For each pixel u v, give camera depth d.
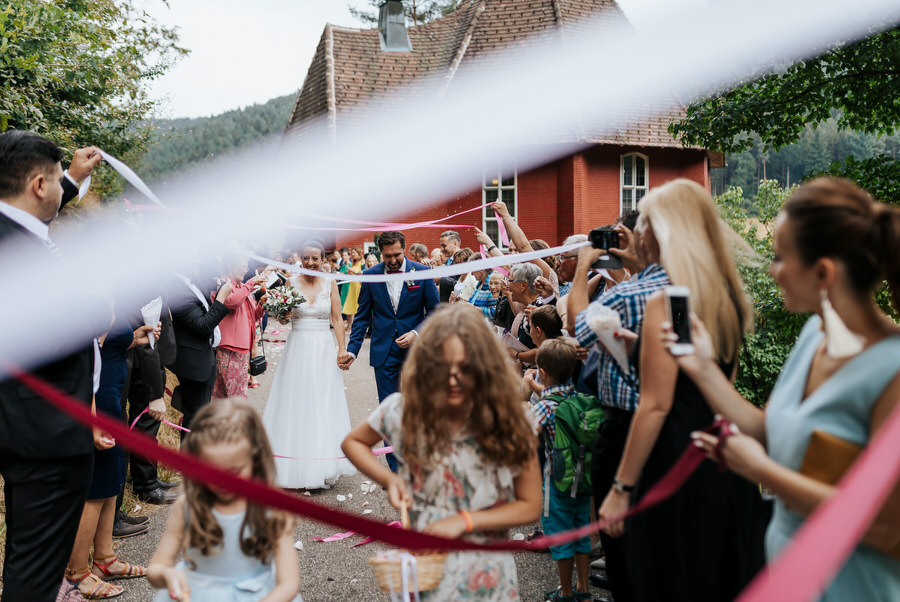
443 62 20.77
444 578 2.03
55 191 2.66
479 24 20.64
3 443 2.52
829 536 0.86
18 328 2.49
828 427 1.56
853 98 8.13
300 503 1.26
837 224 1.54
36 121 6.89
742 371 8.03
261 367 6.53
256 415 2.12
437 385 2.01
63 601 3.27
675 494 2.22
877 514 1.45
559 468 3.28
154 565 2.05
